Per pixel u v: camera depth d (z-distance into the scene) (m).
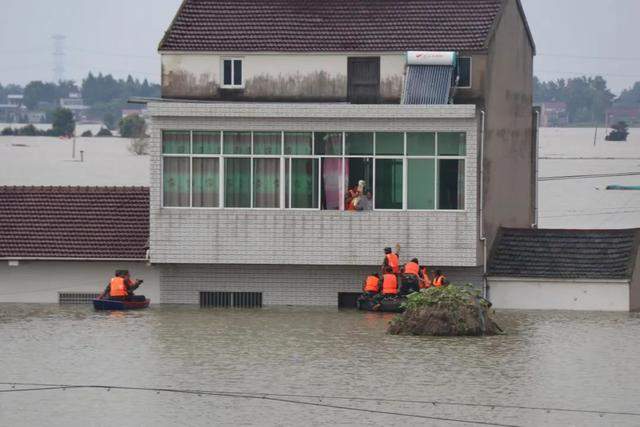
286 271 85.81
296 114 83.75
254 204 84.69
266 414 55.47
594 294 84.31
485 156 86.00
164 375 63.44
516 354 69.12
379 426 53.53
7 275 87.50
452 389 60.28
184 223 84.69
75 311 84.38
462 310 75.31
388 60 87.06
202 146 84.69
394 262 83.12
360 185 84.00
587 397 58.72
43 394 59.31
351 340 73.38
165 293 86.94
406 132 83.56
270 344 72.06
